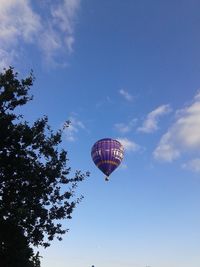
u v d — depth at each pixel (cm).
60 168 3017
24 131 2881
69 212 2966
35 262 4478
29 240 2905
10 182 2856
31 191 2864
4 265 3020
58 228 2923
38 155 3014
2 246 2958
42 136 3006
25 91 2944
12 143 2858
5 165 2831
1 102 2886
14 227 2825
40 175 2912
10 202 2816
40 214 2853
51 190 2948
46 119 3036
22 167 2844
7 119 2853
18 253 3055
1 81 2934
